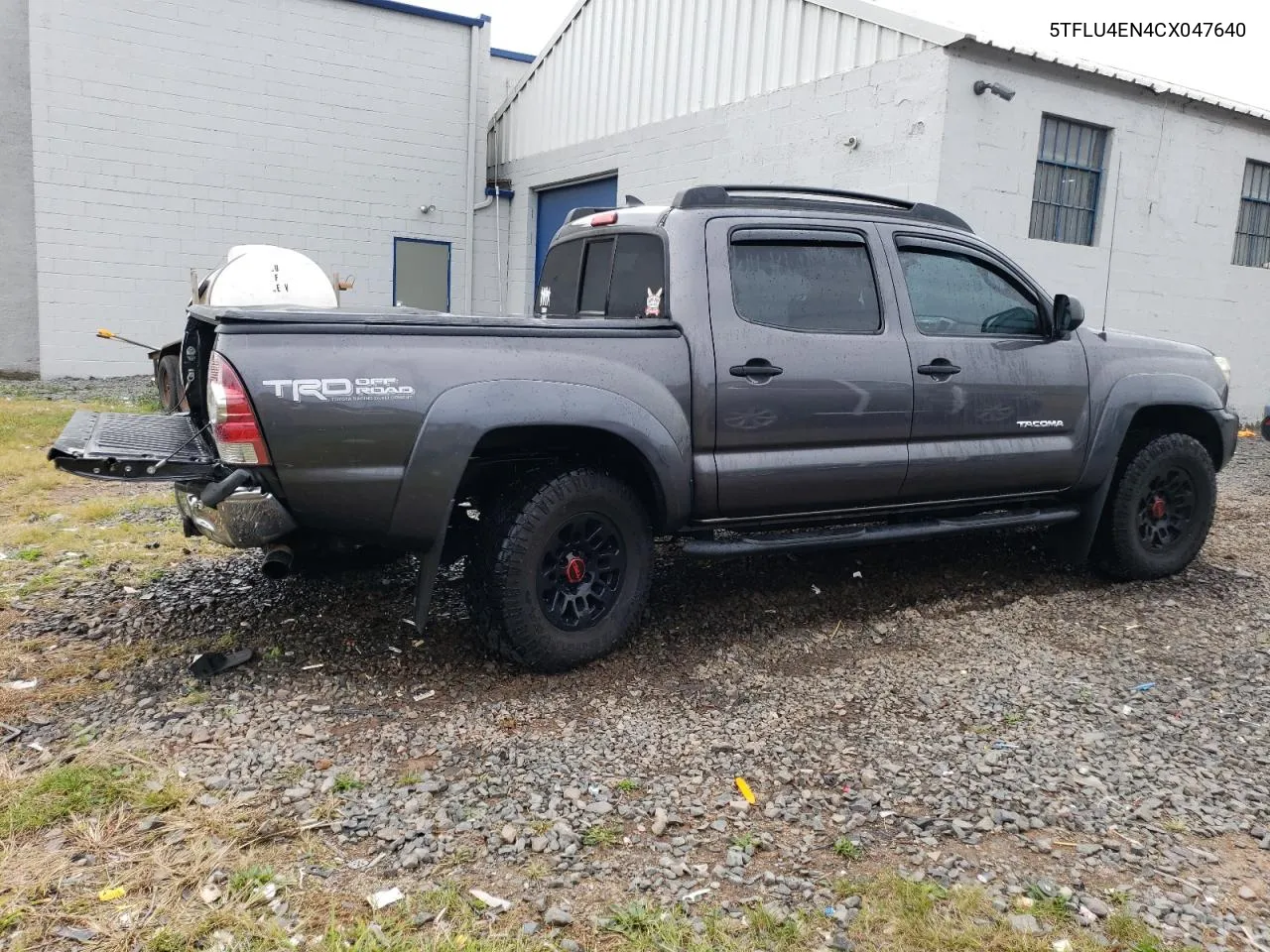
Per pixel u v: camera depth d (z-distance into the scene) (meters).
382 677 3.96
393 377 3.50
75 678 3.87
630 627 4.20
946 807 3.06
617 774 3.23
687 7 12.84
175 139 14.29
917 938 2.42
